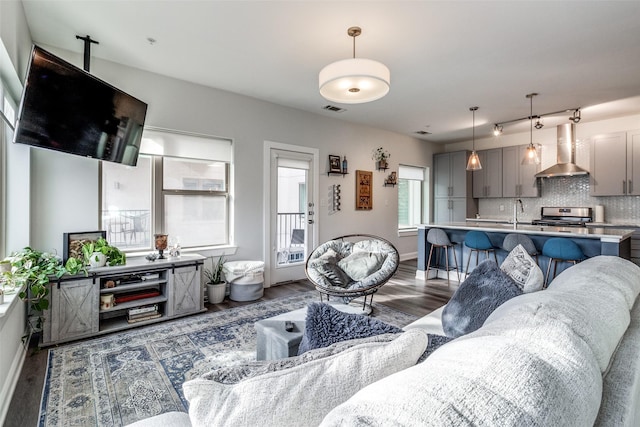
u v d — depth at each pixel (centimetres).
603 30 263
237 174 414
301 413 63
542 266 394
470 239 429
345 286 324
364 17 247
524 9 235
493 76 354
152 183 359
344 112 493
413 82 373
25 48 246
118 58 317
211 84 381
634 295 116
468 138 684
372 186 584
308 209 491
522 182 607
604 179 512
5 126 251
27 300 241
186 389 67
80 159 310
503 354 56
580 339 68
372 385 54
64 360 233
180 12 242
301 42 285
